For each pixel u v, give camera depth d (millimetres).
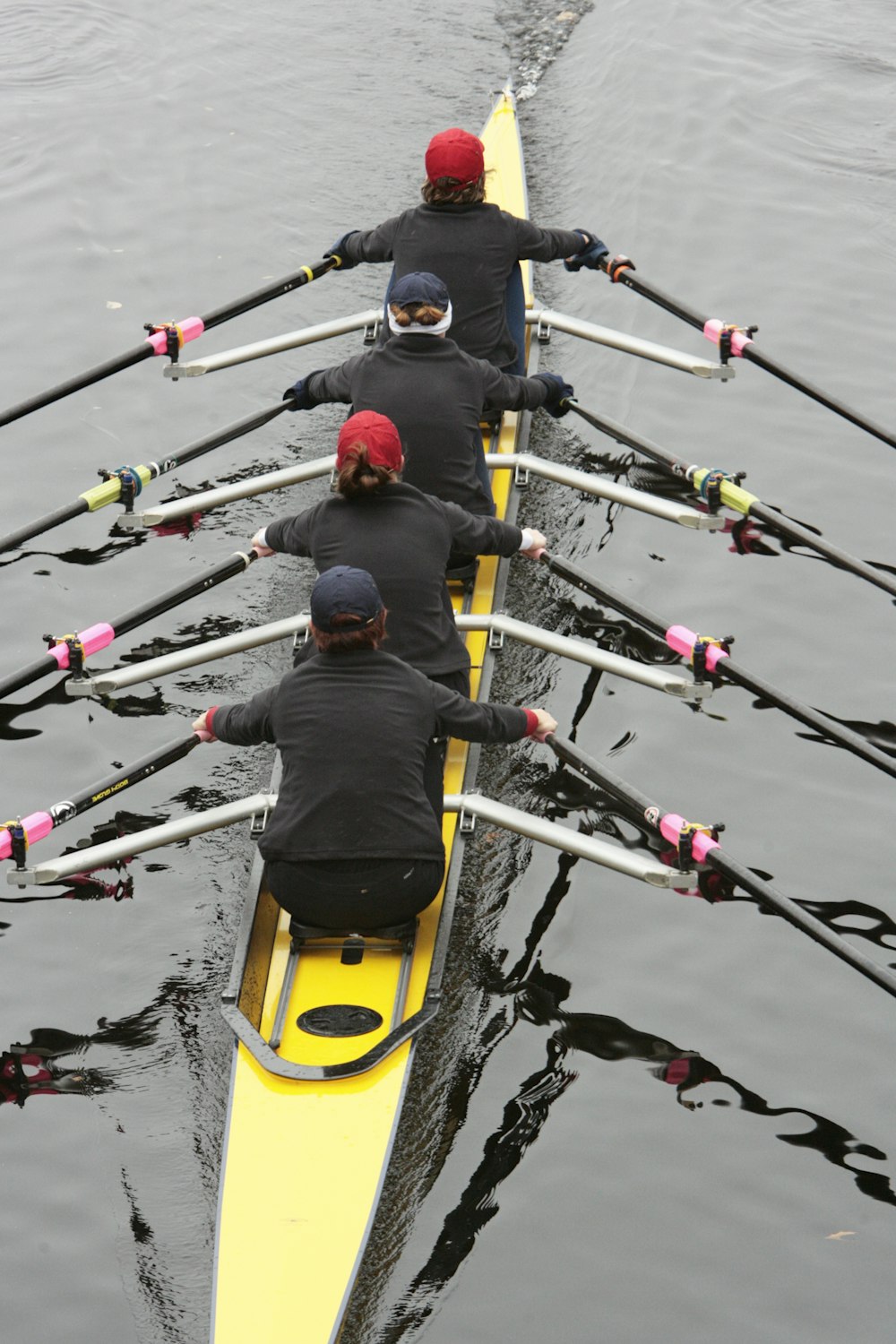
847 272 38469
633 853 21312
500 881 22031
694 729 25125
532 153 43562
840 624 27656
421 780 18312
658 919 21594
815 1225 17516
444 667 20141
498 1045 19531
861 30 50906
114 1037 19859
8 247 40281
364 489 20047
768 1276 16953
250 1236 16234
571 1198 17703
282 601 28531
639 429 32875
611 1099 18906
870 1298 16750
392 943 19531
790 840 23047
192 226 41219
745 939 21344
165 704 26062
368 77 49000
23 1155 18328
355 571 17953
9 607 28312
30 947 21266
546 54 50062
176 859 22703
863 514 30562
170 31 52625
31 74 49719
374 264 39938
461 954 20812
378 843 17875
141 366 35812
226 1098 18984
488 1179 17859
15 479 31828
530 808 23297
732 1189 17906
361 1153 16969
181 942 21297
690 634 23203
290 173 43625
